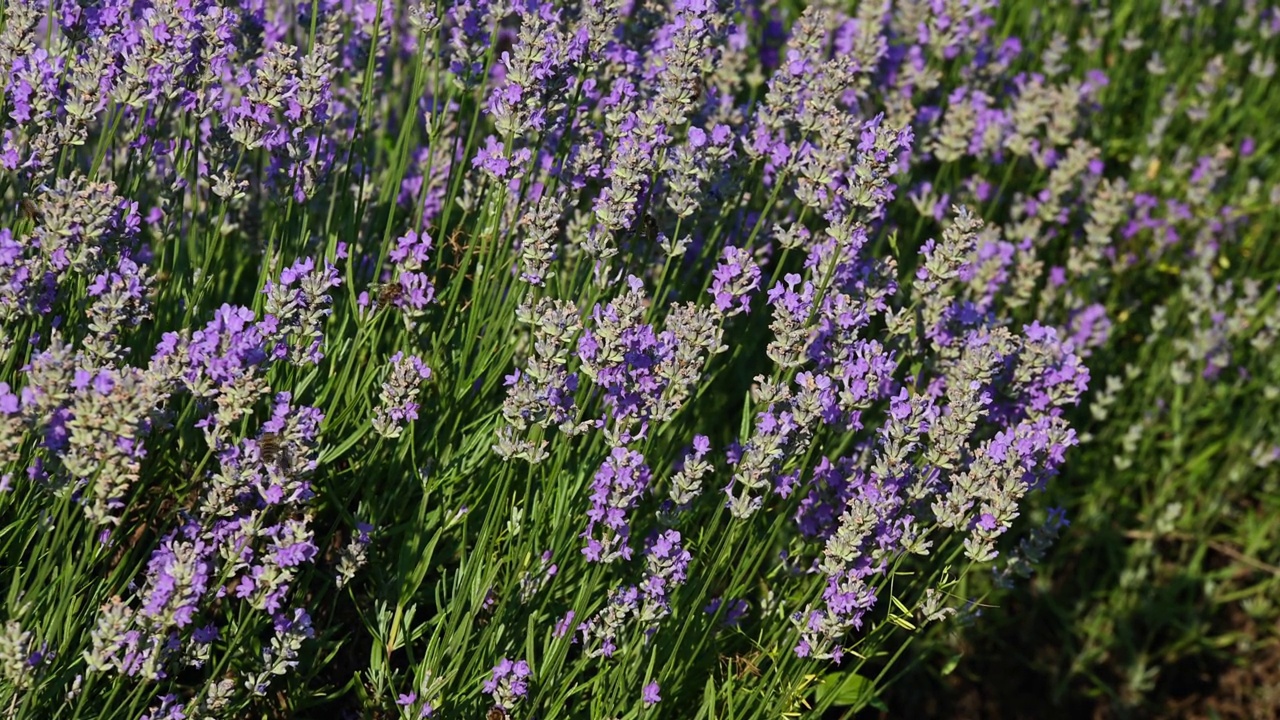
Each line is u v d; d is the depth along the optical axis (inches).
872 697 48.5
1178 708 58.9
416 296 47.2
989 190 57.9
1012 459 46.2
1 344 44.4
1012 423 50.0
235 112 46.9
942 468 47.5
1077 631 58.6
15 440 42.8
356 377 47.3
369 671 46.5
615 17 47.5
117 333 44.9
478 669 46.2
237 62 49.4
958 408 46.2
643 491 48.2
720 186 49.7
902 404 46.6
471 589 46.2
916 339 49.6
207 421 44.0
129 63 45.5
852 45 54.2
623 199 46.9
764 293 51.3
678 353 45.7
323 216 50.8
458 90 51.6
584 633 46.4
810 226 52.3
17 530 44.5
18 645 42.8
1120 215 56.9
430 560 46.4
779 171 48.9
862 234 47.6
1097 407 57.3
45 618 44.3
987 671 58.1
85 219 44.4
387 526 47.9
